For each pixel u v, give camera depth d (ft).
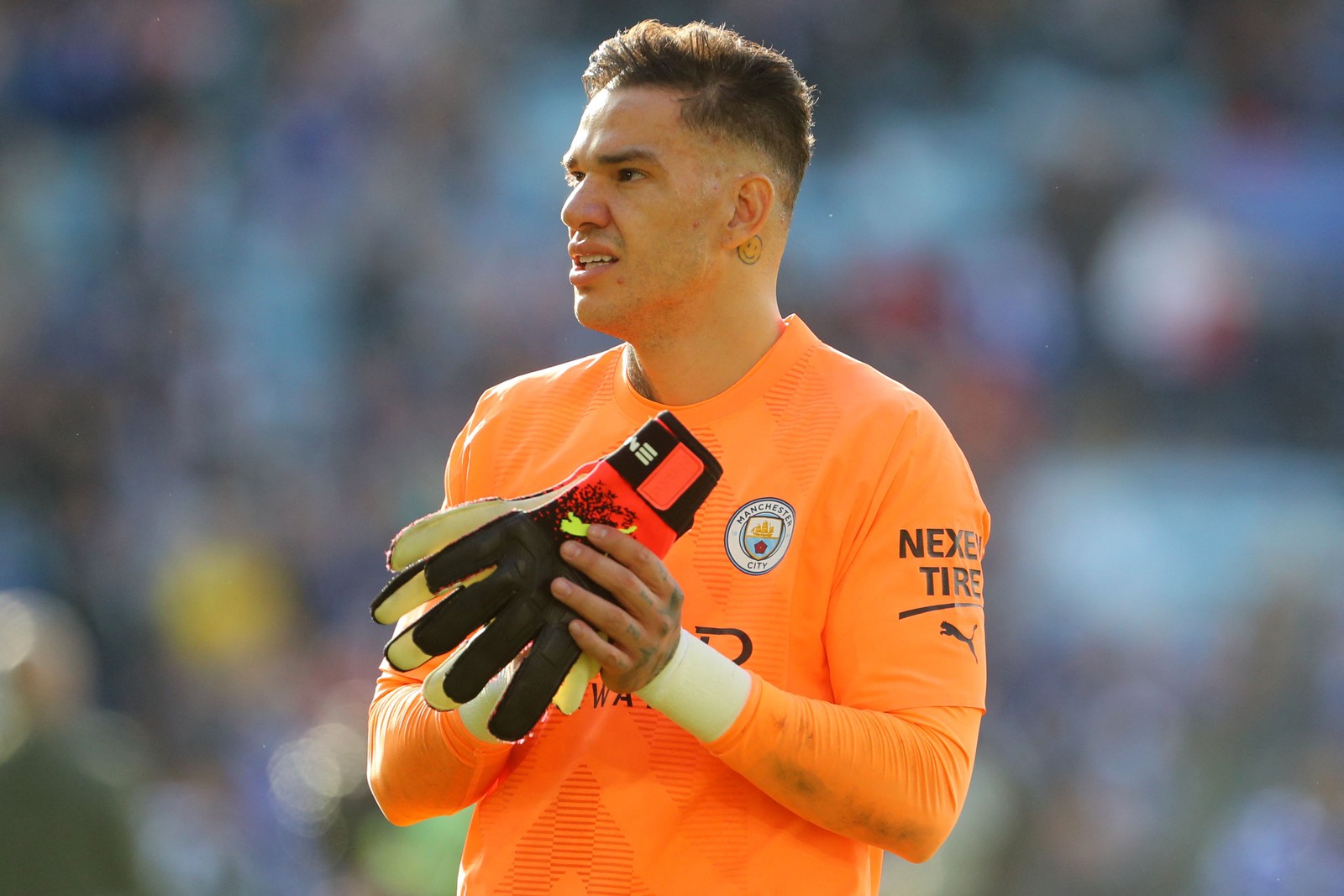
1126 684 109.29
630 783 22.61
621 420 24.89
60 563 125.18
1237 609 114.93
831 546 23.13
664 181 23.66
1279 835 89.30
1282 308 144.05
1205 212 151.74
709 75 23.99
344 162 154.30
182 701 114.01
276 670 114.93
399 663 20.53
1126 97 163.02
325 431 135.74
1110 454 134.62
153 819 80.33
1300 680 106.11
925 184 153.17
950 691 22.57
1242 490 129.70
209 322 143.54
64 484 130.11
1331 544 117.80
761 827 22.54
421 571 20.13
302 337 143.54
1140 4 167.63
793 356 24.72
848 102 161.89
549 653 20.08
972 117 160.56
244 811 93.91
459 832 61.46
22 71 161.38
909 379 137.69
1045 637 117.29
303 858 82.99
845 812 21.80
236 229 152.25
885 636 22.72
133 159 156.76
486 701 22.99
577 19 167.02
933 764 22.09
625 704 23.06
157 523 126.82
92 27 162.50
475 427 26.21
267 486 129.49
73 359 140.05
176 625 119.34
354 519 127.54
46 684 53.26
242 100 160.86
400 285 145.48
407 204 151.02
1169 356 140.77
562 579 20.12
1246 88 162.91
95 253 151.43
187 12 163.43
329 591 123.03
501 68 163.63
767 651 22.82
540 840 22.86
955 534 23.47
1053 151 154.61
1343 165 157.28
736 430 24.14
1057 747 101.04
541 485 24.80
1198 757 101.91
